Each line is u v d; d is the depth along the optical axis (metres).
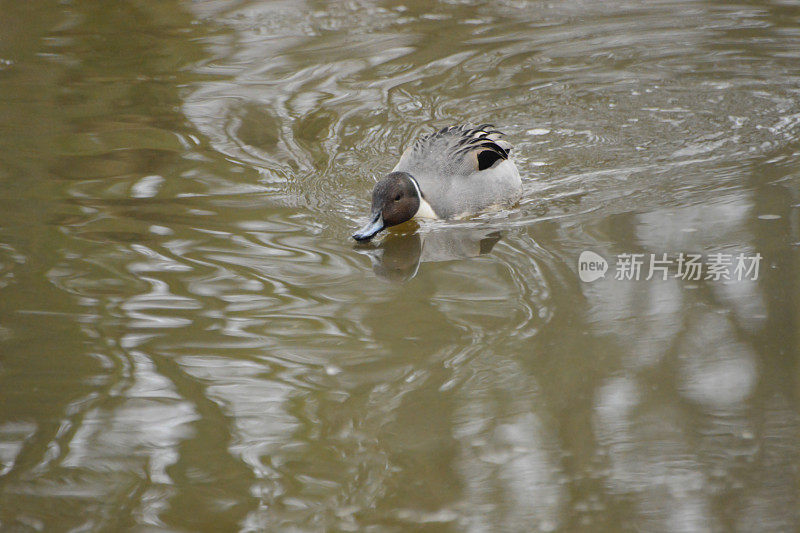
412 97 16.42
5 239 11.24
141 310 9.67
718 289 9.82
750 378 8.34
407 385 8.39
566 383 8.34
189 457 7.51
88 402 8.18
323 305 9.84
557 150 14.42
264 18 20.41
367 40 19.12
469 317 9.50
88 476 7.29
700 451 7.45
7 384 8.41
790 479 7.09
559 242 11.20
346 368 8.67
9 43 18.98
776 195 12.04
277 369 8.68
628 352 8.79
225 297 9.98
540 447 7.55
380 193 11.95
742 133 14.60
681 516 6.76
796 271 10.05
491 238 11.54
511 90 16.81
